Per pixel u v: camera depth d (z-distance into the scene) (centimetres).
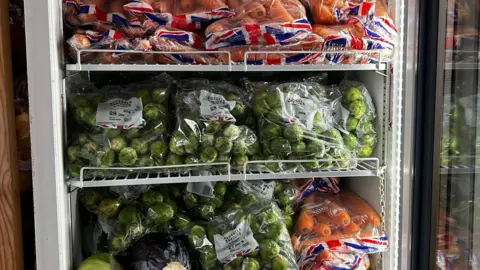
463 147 147
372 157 147
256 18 130
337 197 166
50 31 110
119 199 144
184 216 149
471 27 140
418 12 134
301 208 161
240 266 139
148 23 131
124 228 141
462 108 144
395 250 145
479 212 153
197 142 134
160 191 150
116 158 130
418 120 138
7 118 112
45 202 114
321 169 140
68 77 133
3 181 113
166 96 141
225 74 167
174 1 134
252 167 138
